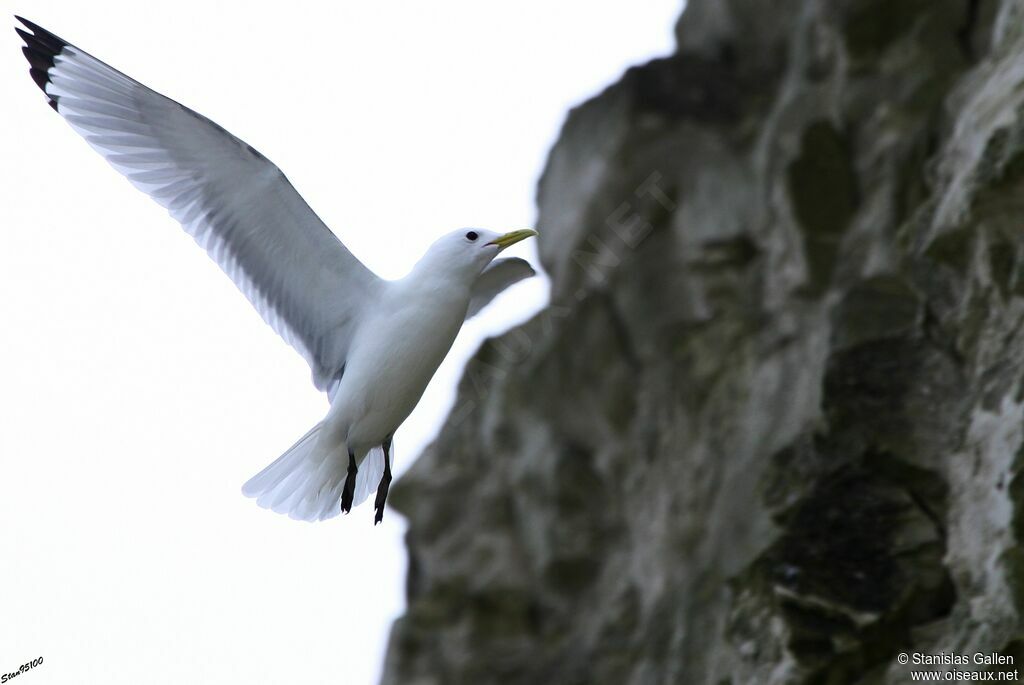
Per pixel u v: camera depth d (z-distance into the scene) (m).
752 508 13.27
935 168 14.05
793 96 16.38
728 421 15.78
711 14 18.53
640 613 16.06
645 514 16.66
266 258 11.50
